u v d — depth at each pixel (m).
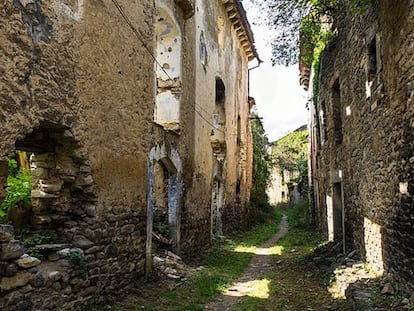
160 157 8.49
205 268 9.53
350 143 9.62
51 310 4.69
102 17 5.87
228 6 15.77
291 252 12.89
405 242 5.63
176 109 9.81
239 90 19.30
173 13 9.53
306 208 26.38
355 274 7.48
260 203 26.33
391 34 6.00
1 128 4.11
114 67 6.24
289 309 6.37
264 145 29.61
